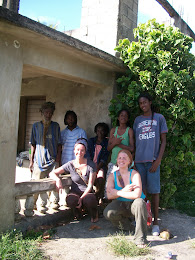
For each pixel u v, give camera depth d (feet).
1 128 11.03
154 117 14.08
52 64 13.62
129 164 12.92
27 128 23.57
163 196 16.88
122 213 12.67
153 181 13.67
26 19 10.55
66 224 13.85
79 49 13.20
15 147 11.67
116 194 12.24
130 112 16.80
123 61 16.92
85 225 13.80
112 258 10.31
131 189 11.97
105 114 18.15
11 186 11.48
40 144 14.83
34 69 13.44
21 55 11.93
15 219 12.01
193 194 20.89
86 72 15.90
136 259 10.27
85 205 13.84
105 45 18.54
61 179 13.98
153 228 13.17
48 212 13.87
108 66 16.30
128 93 16.34
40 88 21.74
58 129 15.39
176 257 10.53
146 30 17.03
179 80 15.53
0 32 10.92
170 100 16.26
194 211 17.06
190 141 16.42
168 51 16.17
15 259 9.61
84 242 11.67
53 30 11.75
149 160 13.65
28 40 12.13
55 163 15.29
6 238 10.44
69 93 20.13
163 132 13.79
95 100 18.71
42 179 13.66
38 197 14.16
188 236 12.86
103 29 18.81
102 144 16.87
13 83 11.52
